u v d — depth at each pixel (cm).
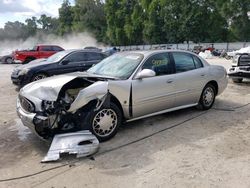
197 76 680
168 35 5572
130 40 6481
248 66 1105
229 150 482
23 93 527
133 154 471
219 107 762
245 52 1162
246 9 4841
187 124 618
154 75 568
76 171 420
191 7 5259
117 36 6669
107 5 6856
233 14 4938
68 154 470
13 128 617
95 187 377
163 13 5581
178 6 5384
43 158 463
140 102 566
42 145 518
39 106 482
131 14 6425
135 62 593
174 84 625
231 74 1133
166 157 458
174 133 564
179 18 5419
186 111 719
